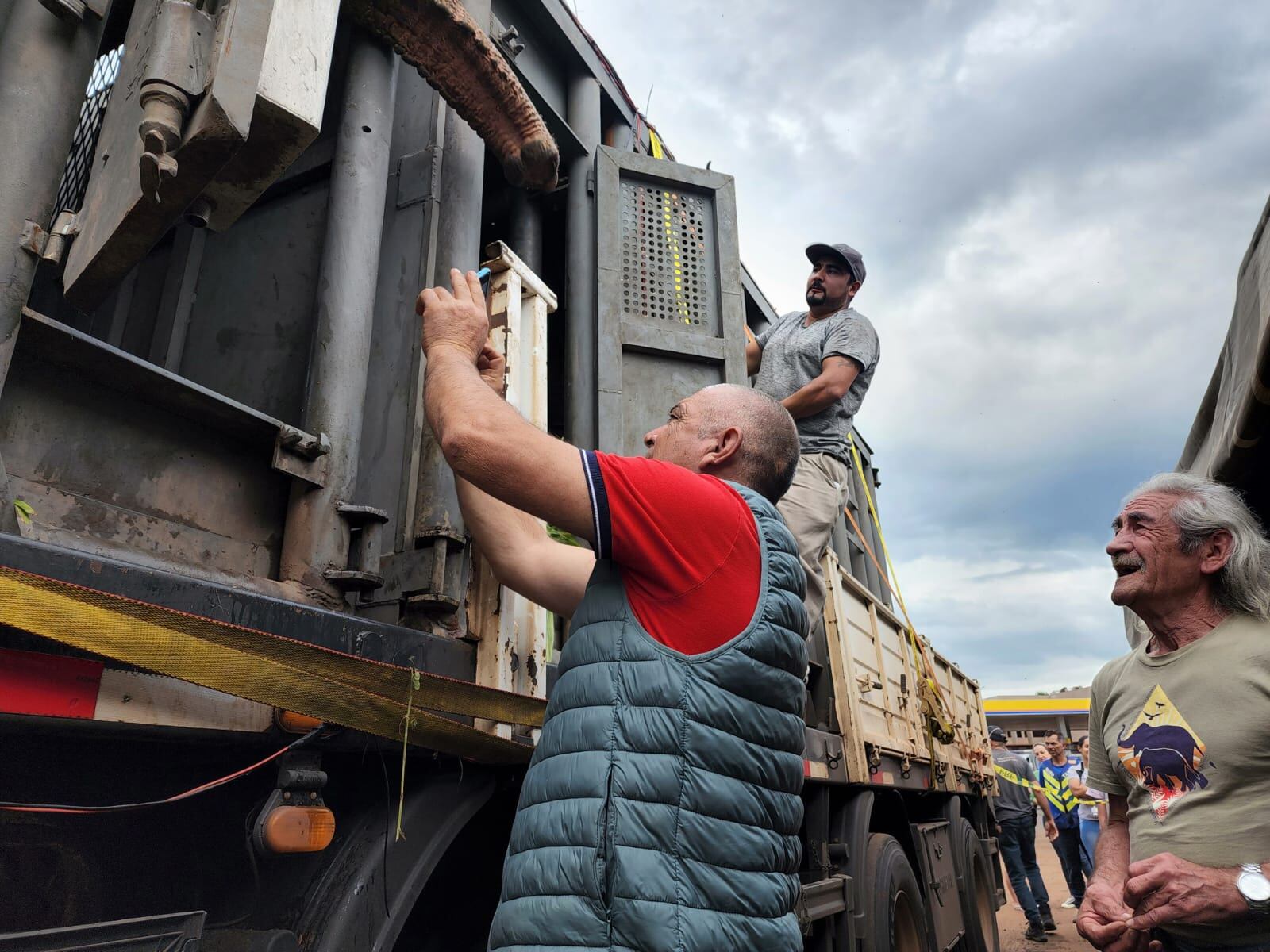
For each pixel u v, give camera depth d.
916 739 4.62
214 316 2.54
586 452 1.14
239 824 1.43
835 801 3.55
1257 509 2.47
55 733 1.11
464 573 1.83
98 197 1.33
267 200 2.59
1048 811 7.76
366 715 1.35
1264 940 1.38
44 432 1.25
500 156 2.73
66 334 1.21
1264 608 1.54
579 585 1.50
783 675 1.14
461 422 1.14
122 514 1.33
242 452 1.58
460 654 1.75
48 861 1.27
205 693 1.23
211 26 1.26
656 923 0.95
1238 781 1.45
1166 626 1.65
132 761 1.33
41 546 1.02
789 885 1.09
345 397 1.97
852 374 3.39
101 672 1.10
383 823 1.52
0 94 1.23
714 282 3.72
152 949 1.13
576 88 3.87
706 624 1.10
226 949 1.29
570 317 3.52
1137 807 1.61
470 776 1.68
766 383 3.69
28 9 1.28
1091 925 1.57
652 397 3.43
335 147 2.34
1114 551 1.70
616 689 1.08
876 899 3.27
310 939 1.36
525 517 1.59
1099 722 1.86
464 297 1.42
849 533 6.37
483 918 1.80
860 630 4.05
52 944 1.04
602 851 0.98
